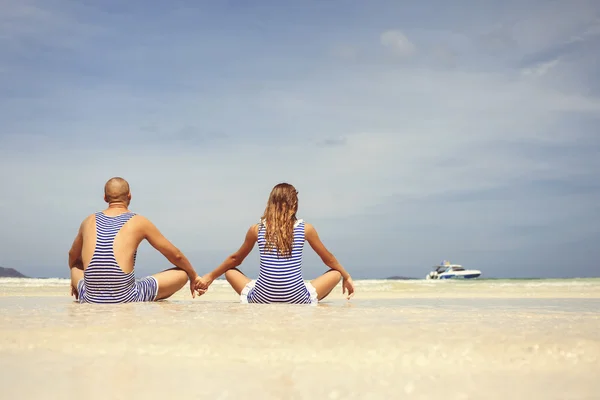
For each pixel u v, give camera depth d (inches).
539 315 143.6
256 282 205.5
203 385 68.6
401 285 552.4
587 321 126.3
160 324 111.5
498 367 79.1
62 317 126.5
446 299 287.3
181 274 214.1
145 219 201.2
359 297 327.3
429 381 71.2
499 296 344.8
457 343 91.3
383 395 64.6
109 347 91.0
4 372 74.8
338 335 97.7
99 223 197.5
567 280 808.9
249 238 211.8
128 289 196.4
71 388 66.6
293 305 184.7
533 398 63.2
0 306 170.6
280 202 206.2
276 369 77.5
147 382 69.9
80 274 212.5
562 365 80.4
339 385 69.0
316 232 210.1
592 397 63.8
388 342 92.2
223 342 93.0
